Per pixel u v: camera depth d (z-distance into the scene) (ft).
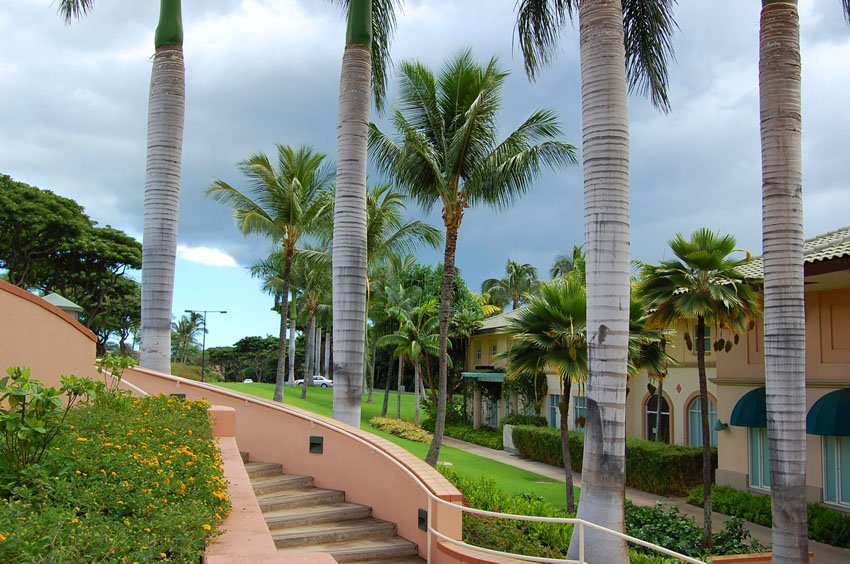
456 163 59.31
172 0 43.75
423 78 59.06
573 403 98.43
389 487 27.35
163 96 42.96
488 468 83.46
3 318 25.93
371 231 85.92
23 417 16.29
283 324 89.51
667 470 70.90
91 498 15.52
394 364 198.90
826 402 54.85
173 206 42.93
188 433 24.58
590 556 26.18
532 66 41.11
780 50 32.42
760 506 58.80
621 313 27.43
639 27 41.37
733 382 66.33
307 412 33.22
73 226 134.00
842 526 51.72
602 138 28.12
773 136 32.17
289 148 87.71
